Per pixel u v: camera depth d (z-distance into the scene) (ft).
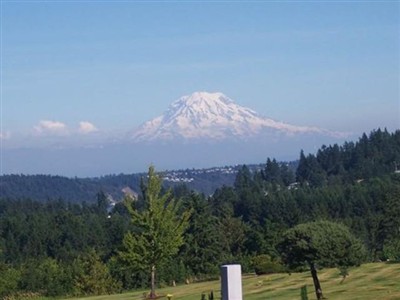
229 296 45.27
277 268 185.47
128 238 158.40
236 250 316.81
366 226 326.85
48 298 210.79
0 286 224.94
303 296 105.40
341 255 117.80
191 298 143.43
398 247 228.02
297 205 406.21
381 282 138.92
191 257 259.39
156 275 219.82
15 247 382.42
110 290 213.05
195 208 267.18
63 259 350.23
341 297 120.78
